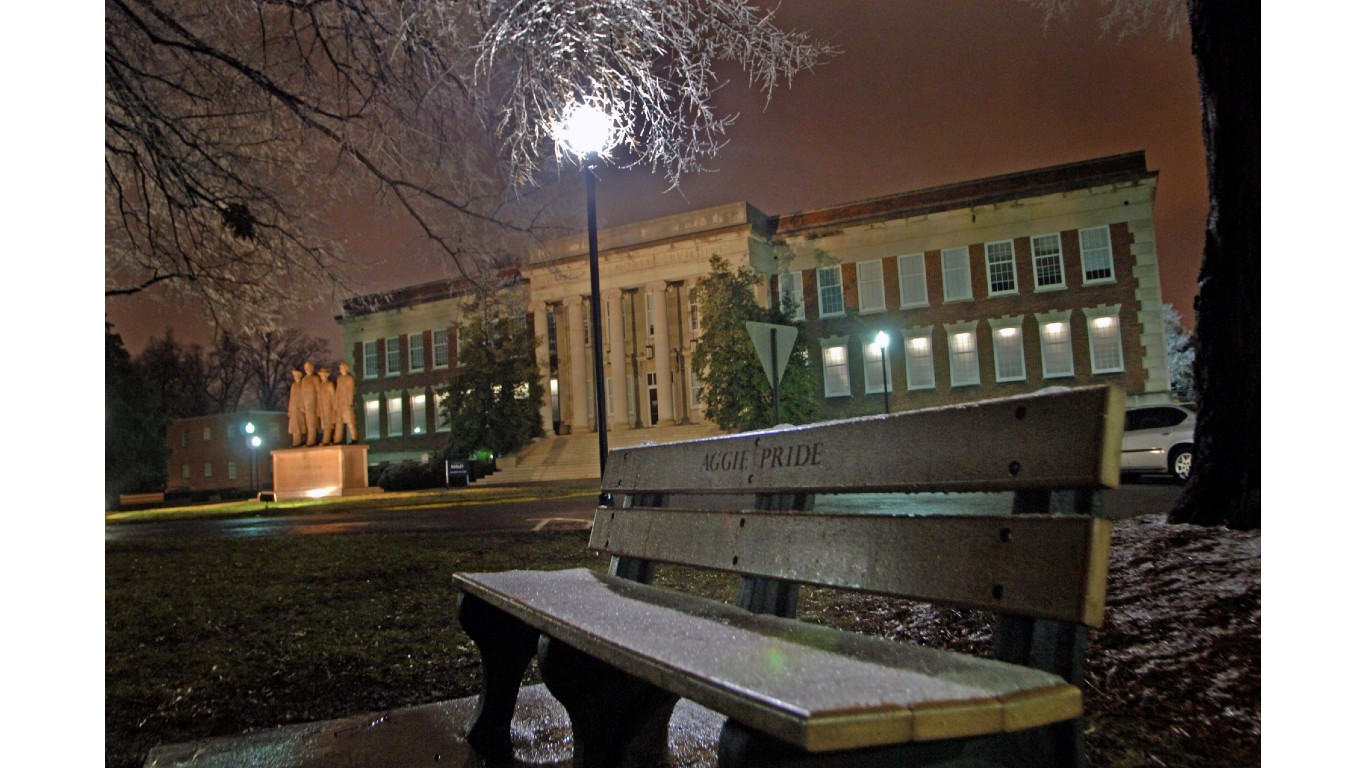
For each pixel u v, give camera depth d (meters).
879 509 10.16
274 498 34.03
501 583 2.49
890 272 44.34
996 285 42.09
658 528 2.76
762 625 1.78
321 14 8.12
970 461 1.68
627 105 7.94
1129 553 4.62
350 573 7.48
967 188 43.56
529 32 7.65
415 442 57.66
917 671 1.31
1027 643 1.45
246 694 3.72
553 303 52.56
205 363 61.91
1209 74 5.20
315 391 34.19
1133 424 16.75
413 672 3.89
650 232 49.31
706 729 2.36
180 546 12.20
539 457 47.84
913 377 43.38
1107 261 40.09
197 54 8.51
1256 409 5.00
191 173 9.06
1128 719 2.59
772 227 48.28
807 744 1.02
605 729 1.94
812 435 2.16
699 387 47.78
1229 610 3.35
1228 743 2.33
